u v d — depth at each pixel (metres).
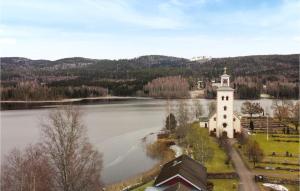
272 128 133.38
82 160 61.84
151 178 78.44
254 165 83.56
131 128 153.62
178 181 63.19
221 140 109.81
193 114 176.00
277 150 99.00
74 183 57.59
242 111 174.75
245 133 120.50
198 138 108.56
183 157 73.06
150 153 105.81
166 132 135.62
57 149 61.53
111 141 124.00
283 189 68.31
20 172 55.69
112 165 92.56
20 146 111.81
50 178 57.59
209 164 85.81
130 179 78.88
